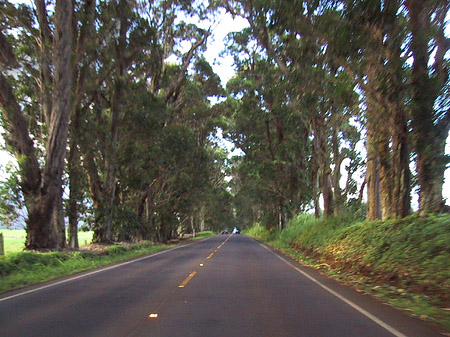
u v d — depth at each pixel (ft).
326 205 89.86
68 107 67.56
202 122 146.10
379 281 37.47
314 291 33.37
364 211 96.58
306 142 113.39
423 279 31.45
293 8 47.78
